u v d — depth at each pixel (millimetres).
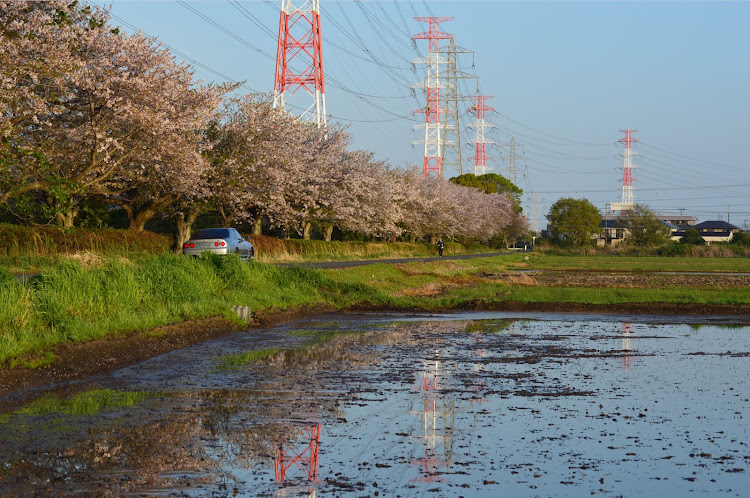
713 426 9836
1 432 9102
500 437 9195
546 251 146625
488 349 17203
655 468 7984
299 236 67625
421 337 19516
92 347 14023
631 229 161500
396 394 11742
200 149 37875
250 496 7000
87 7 29625
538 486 7367
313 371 13852
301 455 8367
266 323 22188
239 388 12117
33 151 28250
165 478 7477
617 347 17844
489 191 147875
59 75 27078
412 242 92812
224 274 25656
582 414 10461
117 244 33531
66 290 16328
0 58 24922
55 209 30656
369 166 62969
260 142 41625
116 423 9656
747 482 7535
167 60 31703
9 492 6953
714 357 16266
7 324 13852
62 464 7859
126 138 31828
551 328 22125
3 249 27875
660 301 29859
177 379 12875
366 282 36938
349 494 7082
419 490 7215
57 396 11328
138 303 18547
